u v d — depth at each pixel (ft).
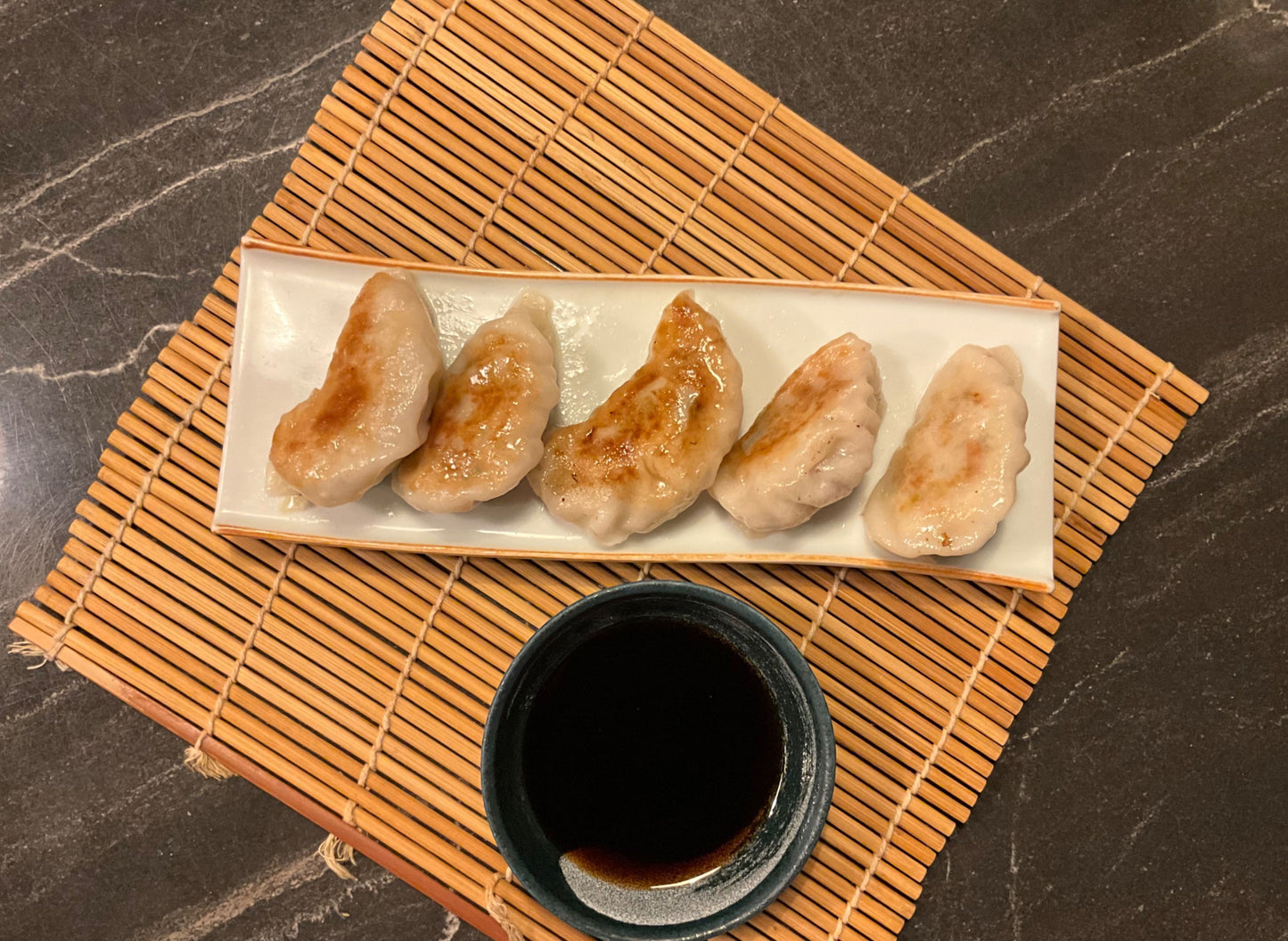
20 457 1.74
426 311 1.63
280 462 1.60
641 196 1.69
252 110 1.75
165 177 1.75
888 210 1.69
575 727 1.62
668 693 1.62
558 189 1.69
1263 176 1.73
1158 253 1.73
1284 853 1.70
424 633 1.67
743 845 1.60
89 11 1.76
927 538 1.60
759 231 1.69
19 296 1.75
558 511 1.61
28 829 1.73
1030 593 1.68
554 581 1.67
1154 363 1.69
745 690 1.62
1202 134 1.73
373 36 1.68
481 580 1.67
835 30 1.75
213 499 1.68
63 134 1.75
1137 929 1.70
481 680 1.66
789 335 1.65
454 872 1.65
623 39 1.69
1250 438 1.71
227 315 1.69
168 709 1.66
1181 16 1.74
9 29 1.75
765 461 1.60
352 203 1.69
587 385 1.65
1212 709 1.71
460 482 1.60
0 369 1.75
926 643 1.67
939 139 1.74
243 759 1.66
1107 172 1.73
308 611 1.67
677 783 1.62
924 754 1.67
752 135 1.69
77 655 1.66
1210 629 1.71
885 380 1.65
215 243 1.75
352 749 1.66
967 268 1.69
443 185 1.69
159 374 1.68
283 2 1.75
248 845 1.73
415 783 1.66
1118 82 1.74
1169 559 1.71
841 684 1.67
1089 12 1.74
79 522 1.67
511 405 1.60
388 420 1.59
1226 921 1.70
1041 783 1.71
